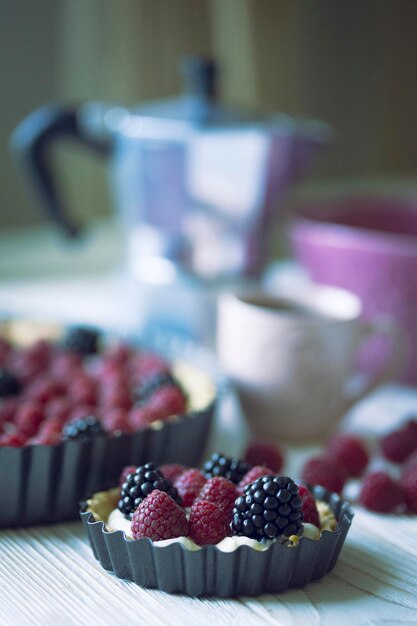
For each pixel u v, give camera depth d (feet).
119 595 2.09
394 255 2.80
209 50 4.15
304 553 2.08
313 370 2.61
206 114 2.92
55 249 3.84
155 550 2.05
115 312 3.23
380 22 4.91
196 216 2.92
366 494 2.38
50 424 2.37
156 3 4.00
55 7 4.05
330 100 4.84
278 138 2.89
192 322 2.96
